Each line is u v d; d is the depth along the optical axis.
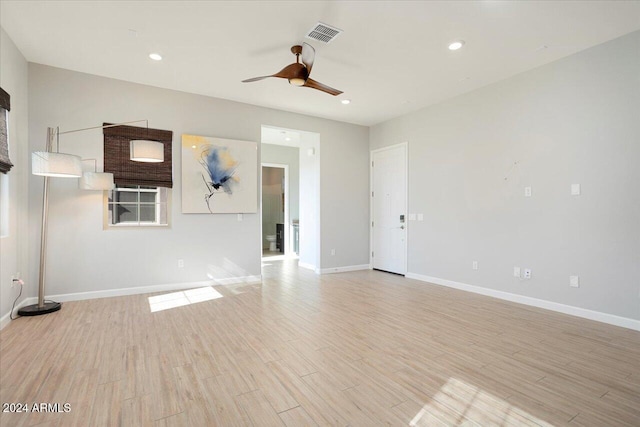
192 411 1.86
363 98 4.86
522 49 3.41
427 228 5.25
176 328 3.13
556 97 3.65
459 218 4.74
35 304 3.69
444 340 2.87
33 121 3.77
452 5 2.69
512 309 3.75
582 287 3.45
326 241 5.98
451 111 4.86
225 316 3.50
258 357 2.54
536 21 2.91
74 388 2.08
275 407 1.90
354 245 6.30
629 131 3.12
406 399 1.98
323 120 5.92
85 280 4.04
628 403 1.94
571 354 2.58
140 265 4.34
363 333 3.03
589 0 2.61
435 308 3.80
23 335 2.93
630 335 2.96
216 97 4.82
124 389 2.08
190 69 3.91
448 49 3.42
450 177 4.88
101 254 4.12
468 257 4.62
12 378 2.20
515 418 1.80
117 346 2.72
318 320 3.39
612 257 3.23
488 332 3.05
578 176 3.47
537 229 3.83
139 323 3.26
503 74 4.04
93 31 3.09
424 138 5.30
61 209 3.91
